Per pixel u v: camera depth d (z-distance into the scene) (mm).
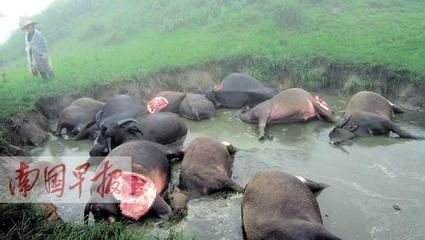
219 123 11812
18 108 11383
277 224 5879
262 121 11109
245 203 6832
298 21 16391
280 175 6816
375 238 6652
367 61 12883
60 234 6414
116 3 21656
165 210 7438
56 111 12508
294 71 13688
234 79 12969
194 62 14344
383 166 8734
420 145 9539
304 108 11312
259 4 18156
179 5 19344
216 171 8039
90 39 19719
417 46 13406
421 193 7719
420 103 11680
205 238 6820
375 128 10062
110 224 6891
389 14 16328
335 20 16250
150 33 18406
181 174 8203
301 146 9977
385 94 12344
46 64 13789
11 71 16953
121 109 10828
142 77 13609
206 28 17484
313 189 7938
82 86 13039
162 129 10352
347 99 12664
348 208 7414
